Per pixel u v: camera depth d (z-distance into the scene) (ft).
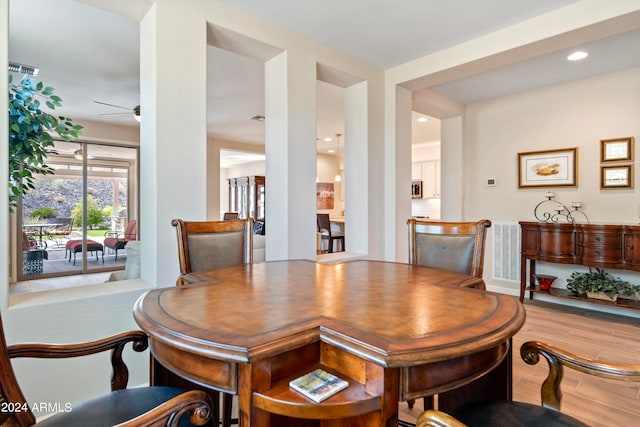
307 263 6.59
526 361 3.97
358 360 2.79
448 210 15.93
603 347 8.89
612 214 11.80
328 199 30.35
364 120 11.27
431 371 2.78
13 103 7.15
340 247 24.26
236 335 2.83
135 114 13.07
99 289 6.33
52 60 10.80
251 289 4.44
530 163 13.70
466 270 6.29
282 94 9.08
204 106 7.34
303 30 9.02
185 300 3.89
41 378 5.52
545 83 12.90
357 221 11.56
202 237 6.23
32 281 17.22
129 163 20.10
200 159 7.27
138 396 3.66
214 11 7.57
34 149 7.62
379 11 8.14
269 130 9.50
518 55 9.25
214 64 11.19
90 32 9.09
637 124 11.32
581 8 7.75
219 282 4.85
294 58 9.14
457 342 2.74
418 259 6.91
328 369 3.00
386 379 2.60
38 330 5.45
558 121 12.98
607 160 11.87
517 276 13.98
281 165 9.16
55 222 18.11
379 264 6.48
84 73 11.85
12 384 2.87
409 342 2.70
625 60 10.78
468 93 14.05
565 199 12.84
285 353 2.86
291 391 2.70
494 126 14.73
